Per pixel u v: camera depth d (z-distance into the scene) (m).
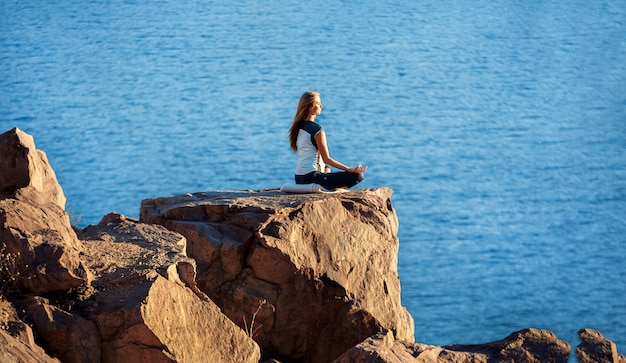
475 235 24.36
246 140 26.31
